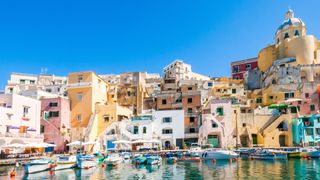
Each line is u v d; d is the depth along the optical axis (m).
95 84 78.06
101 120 72.44
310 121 64.62
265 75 91.50
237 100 76.62
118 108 73.38
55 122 70.19
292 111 68.62
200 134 67.44
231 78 108.38
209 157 53.34
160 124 70.50
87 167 44.66
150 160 47.38
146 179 34.03
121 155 54.00
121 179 34.31
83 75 76.94
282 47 92.44
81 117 74.25
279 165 43.22
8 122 57.16
